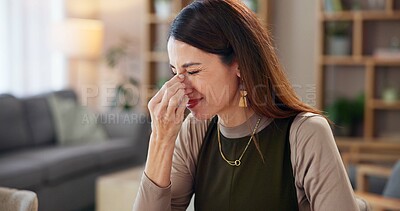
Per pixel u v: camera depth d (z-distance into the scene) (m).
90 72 6.39
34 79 5.75
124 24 6.34
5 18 5.42
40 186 3.97
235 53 1.32
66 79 6.14
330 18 5.15
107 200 3.57
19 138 4.50
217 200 1.40
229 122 1.40
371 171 3.36
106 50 6.43
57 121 4.86
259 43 1.33
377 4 5.21
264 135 1.38
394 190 2.94
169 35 1.34
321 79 5.18
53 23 5.76
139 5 6.26
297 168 1.33
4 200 1.60
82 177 4.39
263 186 1.36
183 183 1.47
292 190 1.34
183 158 1.47
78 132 4.87
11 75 5.50
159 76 6.12
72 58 6.11
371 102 5.15
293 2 5.16
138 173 3.81
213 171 1.42
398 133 5.30
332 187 1.27
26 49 5.64
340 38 5.24
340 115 5.28
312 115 1.35
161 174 1.36
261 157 1.37
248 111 1.39
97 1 6.43
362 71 5.38
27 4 5.63
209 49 1.30
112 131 5.04
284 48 5.22
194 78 1.32
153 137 1.35
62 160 4.18
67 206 4.23
